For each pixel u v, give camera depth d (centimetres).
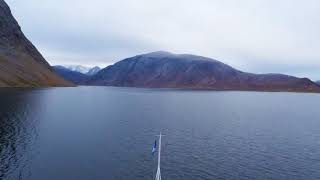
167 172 6350
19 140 8275
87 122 11794
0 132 9000
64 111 14588
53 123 11056
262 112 17525
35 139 8488
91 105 18575
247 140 9425
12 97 17712
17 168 6206
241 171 6519
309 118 14962
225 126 11919
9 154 7044
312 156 7706
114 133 9888
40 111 13588
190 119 13650
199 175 6222
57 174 5994
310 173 6456
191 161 7125
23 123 10481
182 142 8969
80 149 7775
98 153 7500
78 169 6316
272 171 6550
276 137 9962
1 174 5853
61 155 7194
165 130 10750
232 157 7519
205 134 10212
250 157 7550
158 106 19650
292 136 10162
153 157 7319
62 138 8812
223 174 6312
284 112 17812
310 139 9700
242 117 14925
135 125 11544
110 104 19988
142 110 16862
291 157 7600
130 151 7769
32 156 7000
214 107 19950
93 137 9175
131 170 6378
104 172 6209
